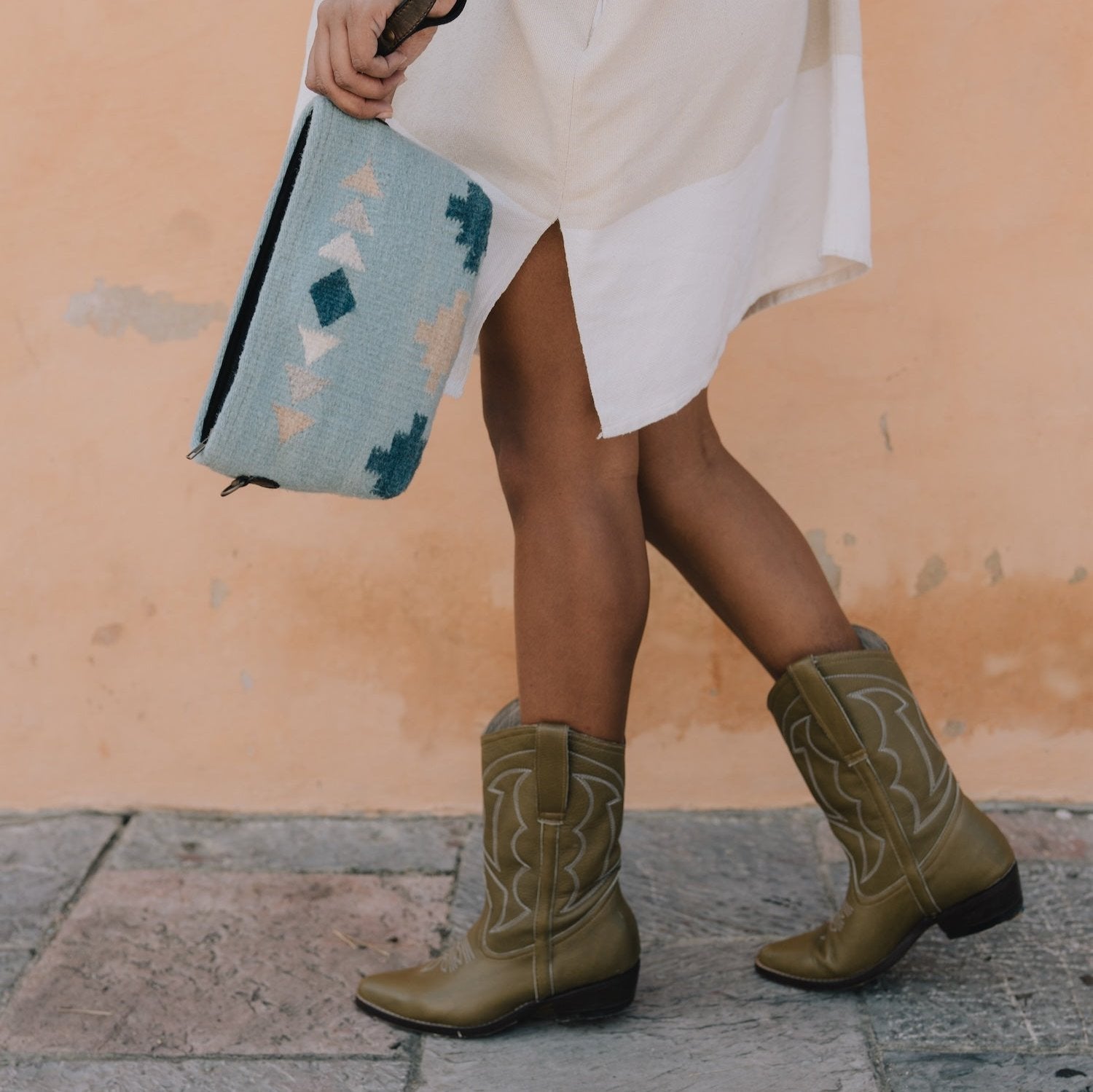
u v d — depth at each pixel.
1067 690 1.86
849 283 1.77
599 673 1.33
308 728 1.93
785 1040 1.38
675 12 1.15
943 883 1.38
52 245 1.80
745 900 1.68
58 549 1.89
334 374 1.12
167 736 1.93
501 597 1.88
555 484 1.32
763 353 1.79
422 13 1.09
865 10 1.70
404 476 1.19
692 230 1.21
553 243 1.23
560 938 1.38
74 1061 1.39
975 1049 1.35
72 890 1.74
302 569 1.88
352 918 1.67
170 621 1.90
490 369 1.34
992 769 1.89
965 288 1.76
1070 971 1.48
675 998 1.47
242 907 1.70
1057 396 1.78
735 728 1.90
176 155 1.78
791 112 1.36
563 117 1.16
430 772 1.93
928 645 1.86
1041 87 1.71
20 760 1.94
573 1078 1.34
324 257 1.11
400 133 1.18
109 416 1.85
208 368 1.83
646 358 1.21
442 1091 1.33
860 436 1.81
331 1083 1.35
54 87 1.76
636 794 1.92
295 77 1.75
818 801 1.43
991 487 1.81
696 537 1.40
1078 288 1.75
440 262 1.15
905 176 1.74
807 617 1.38
